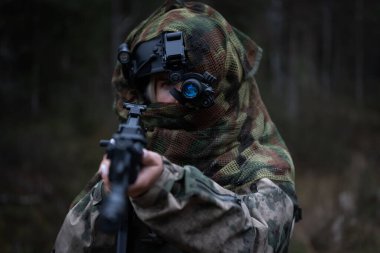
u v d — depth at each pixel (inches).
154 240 44.9
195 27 52.7
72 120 446.3
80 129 438.9
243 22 488.1
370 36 949.8
